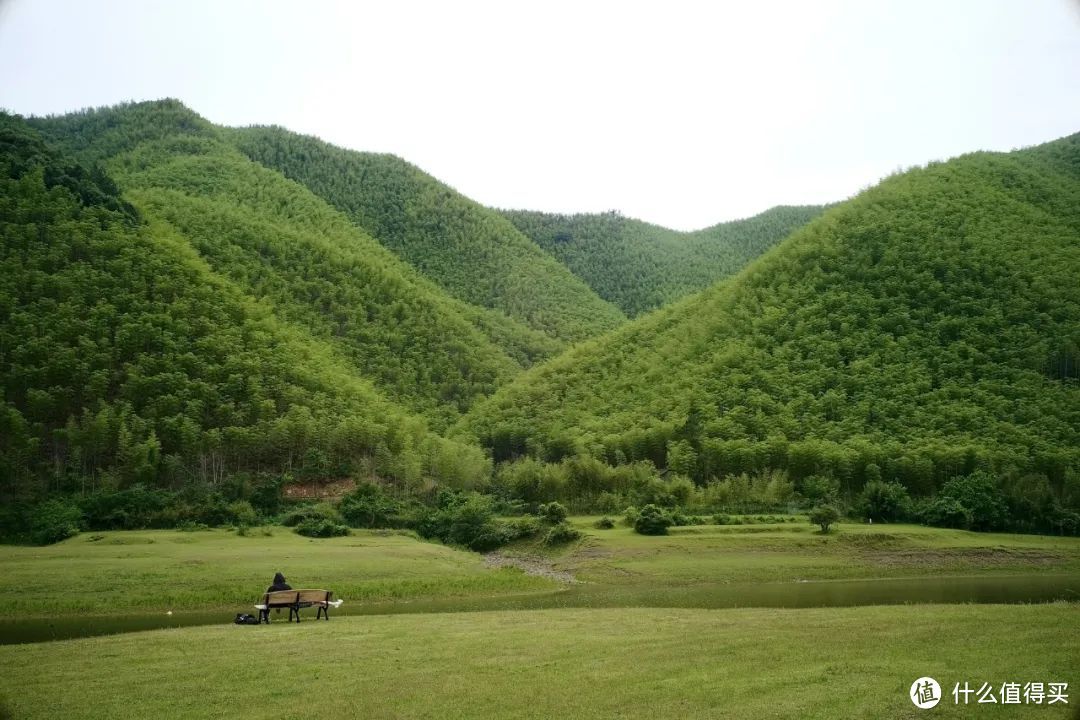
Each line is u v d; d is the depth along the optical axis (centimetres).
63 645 2120
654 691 1440
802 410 9706
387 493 8056
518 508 8200
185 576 4047
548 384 13075
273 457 8631
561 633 2147
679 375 11425
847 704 1335
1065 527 6894
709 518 6850
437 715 1327
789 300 12062
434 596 3950
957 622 2200
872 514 7206
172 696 1501
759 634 2034
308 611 3180
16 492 6881
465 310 17625
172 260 10250
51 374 7875
